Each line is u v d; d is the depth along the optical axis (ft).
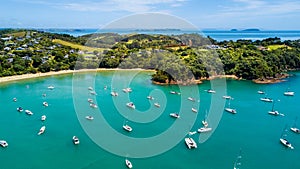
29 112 256.93
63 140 199.00
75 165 165.58
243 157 179.52
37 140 199.82
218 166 167.53
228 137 210.18
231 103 306.96
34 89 355.56
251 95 342.64
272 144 200.64
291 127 235.61
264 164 171.73
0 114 258.57
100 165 165.17
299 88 379.96
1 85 375.04
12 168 162.71
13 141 198.49
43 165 166.20
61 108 274.77
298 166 170.40
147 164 165.89
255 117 260.83
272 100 318.04
